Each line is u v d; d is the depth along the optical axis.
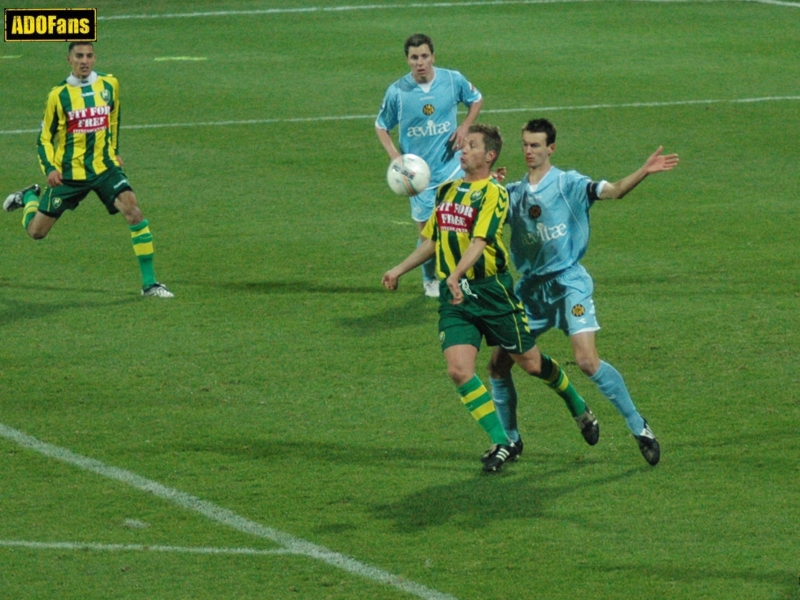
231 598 20.17
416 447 26.53
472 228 24.55
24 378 30.95
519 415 28.41
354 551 21.75
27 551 21.88
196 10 98.00
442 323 25.00
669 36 85.31
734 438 26.56
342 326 34.97
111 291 38.62
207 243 43.81
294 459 25.94
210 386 30.34
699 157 55.59
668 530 22.31
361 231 45.12
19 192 40.62
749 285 37.94
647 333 33.78
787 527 22.31
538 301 25.66
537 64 76.94
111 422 28.05
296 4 99.62
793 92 68.88
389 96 37.78
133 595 20.33
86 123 37.03
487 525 22.69
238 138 60.12
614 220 45.91
